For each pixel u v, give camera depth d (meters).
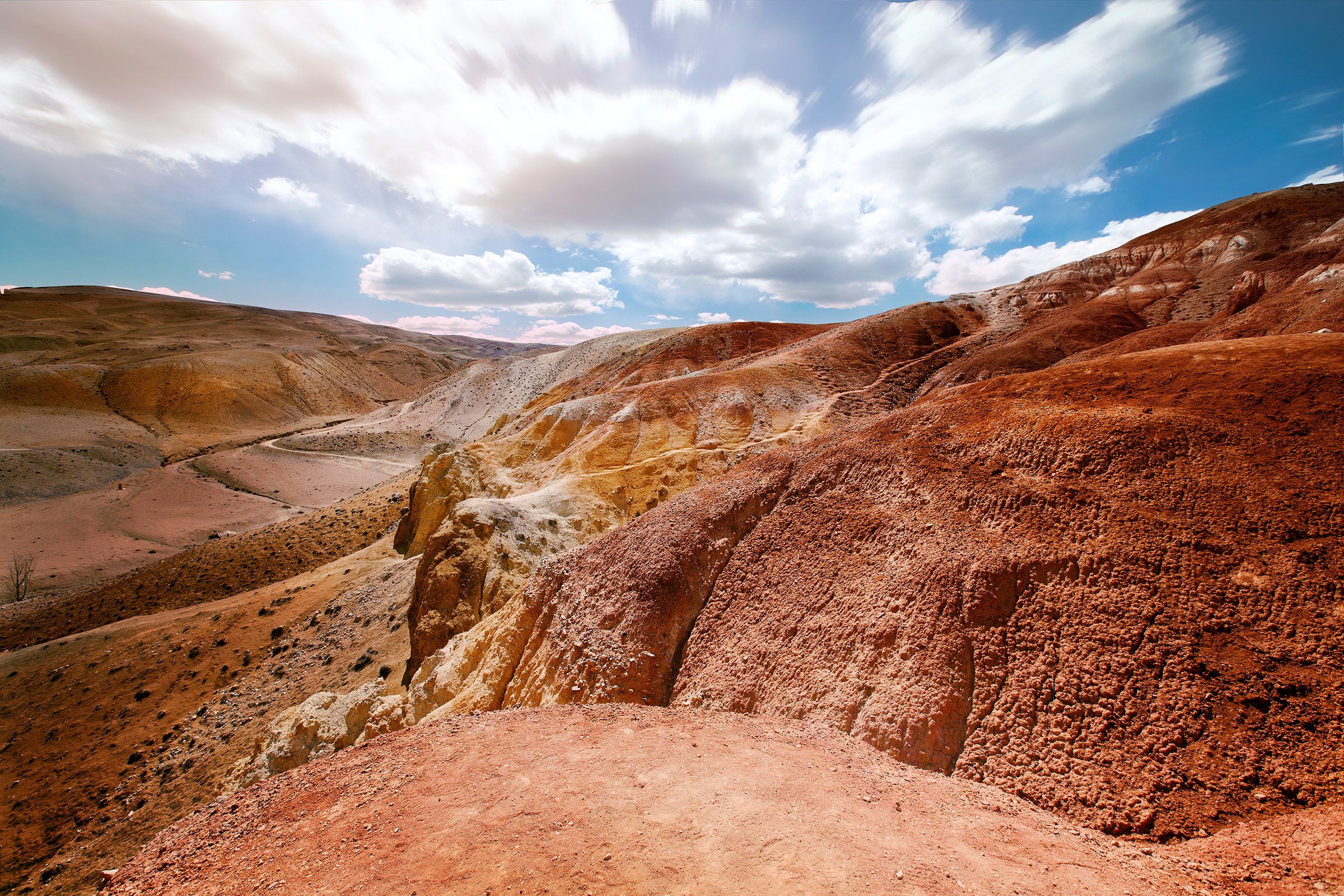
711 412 66.56
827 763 13.41
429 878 9.10
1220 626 14.25
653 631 23.45
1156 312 83.75
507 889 8.67
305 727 25.81
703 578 25.44
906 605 18.47
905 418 29.25
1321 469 16.75
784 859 9.16
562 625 25.59
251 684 41.28
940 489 22.77
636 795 11.35
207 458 118.25
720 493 29.78
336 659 41.44
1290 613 13.91
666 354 122.69
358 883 9.19
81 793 33.28
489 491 61.38
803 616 21.16
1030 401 26.28
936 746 14.71
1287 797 10.98
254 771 25.23
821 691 17.89
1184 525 16.88
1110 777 12.43
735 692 19.97
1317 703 12.19
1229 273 87.69
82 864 27.78
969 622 17.05
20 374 141.00
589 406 72.38
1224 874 9.55
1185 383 22.64
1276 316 50.41
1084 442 21.20
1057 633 15.86
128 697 42.12
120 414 144.00
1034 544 18.34
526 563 40.28
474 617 36.41
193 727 37.50
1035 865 9.55
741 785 11.83
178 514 94.81
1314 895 8.68
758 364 81.69
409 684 34.53
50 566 75.81
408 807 11.32
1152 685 13.71
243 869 10.06
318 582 56.75
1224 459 18.28
